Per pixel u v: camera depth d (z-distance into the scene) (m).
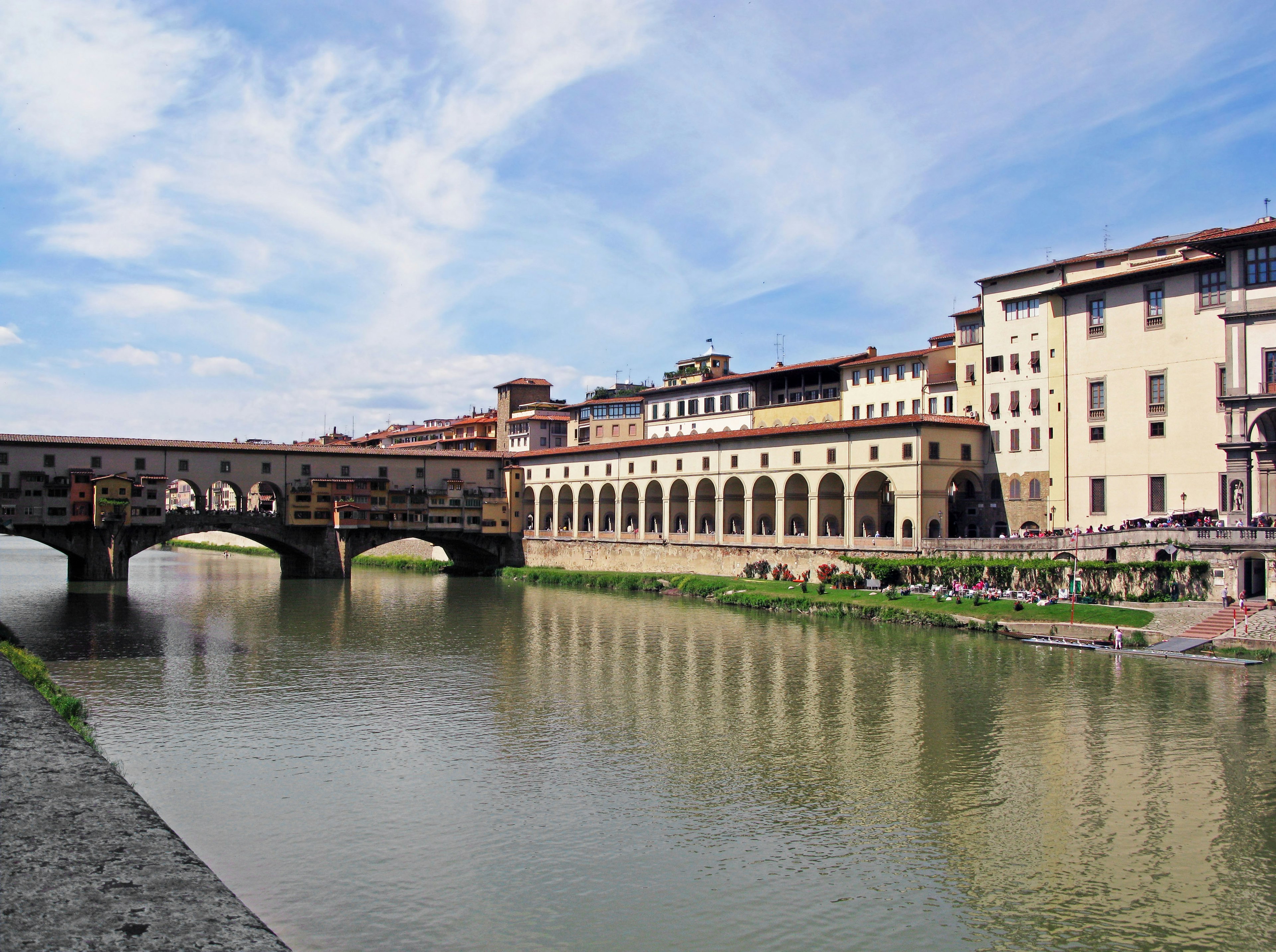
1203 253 88.00
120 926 8.47
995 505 100.88
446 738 49.16
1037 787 41.19
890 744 47.72
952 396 108.31
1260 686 58.22
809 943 28.30
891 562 96.62
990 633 79.31
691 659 70.69
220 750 46.69
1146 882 32.16
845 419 123.69
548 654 73.38
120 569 122.50
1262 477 76.00
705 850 34.81
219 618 93.69
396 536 141.88
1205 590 73.56
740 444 117.88
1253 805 38.78
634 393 174.88
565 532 143.75
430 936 28.45
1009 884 32.06
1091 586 80.31
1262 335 73.69
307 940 28.05
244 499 132.25
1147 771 42.97
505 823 37.34
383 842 35.31
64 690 52.66
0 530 114.81
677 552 124.31
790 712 54.12
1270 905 30.48
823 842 35.56
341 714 54.06
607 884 32.06
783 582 107.62
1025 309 99.19
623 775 43.22
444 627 87.81
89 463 121.25
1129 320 89.44
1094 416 92.12
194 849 34.47
